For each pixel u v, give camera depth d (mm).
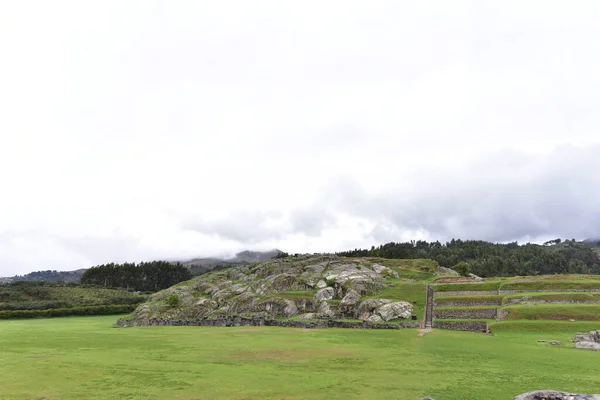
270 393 26719
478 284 82812
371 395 25969
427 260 132000
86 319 106000
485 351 42031
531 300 68750
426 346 45906
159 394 26719
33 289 152625
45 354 43125
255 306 87375
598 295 68375
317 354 41531
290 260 123875
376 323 67000
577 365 34500
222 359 39250
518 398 22562
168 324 84000
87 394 26859
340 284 91500
